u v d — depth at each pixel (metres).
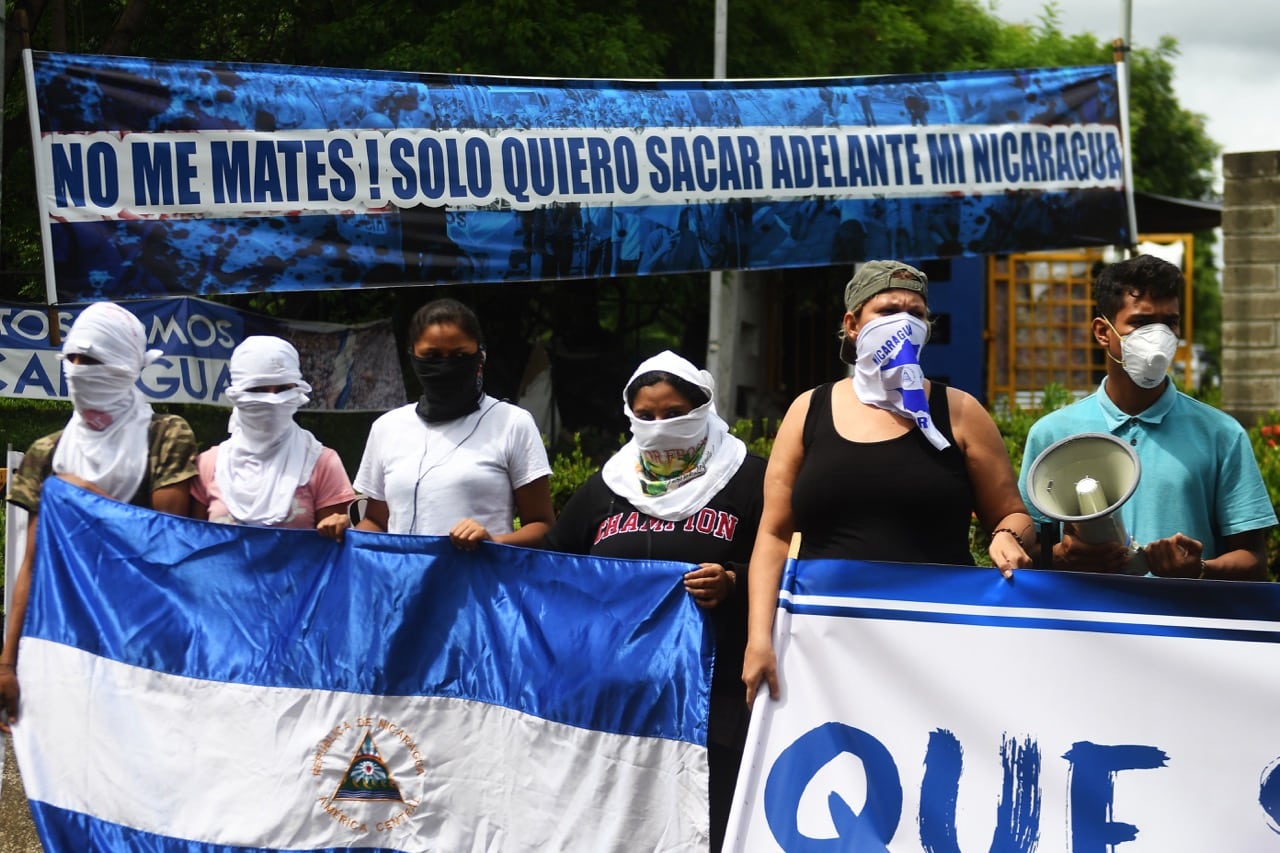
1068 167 7.94
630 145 7.26
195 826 3.88
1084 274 15.84
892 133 7.71
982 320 15.45
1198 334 37.59
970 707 3.26
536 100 7.12
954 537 3.40
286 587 3.94
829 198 7.59
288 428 4.27
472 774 3.72
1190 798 3.15
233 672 3.91
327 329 8.60
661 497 3.70
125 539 4.03
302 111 6.64
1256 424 9.91
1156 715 3.19
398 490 4.09
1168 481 3.57
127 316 4.14
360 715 3.82
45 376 6.95
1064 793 3.20
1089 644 3.23
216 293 6.45
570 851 3.56
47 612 4.05
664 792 3.48
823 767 3.28
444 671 3.77
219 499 4.23
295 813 3.83
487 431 4.12
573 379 12.71
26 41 6.17
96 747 3.97
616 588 3.60
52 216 6.18
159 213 6.36
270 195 6.57
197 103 6.45
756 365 15.45
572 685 3.60
